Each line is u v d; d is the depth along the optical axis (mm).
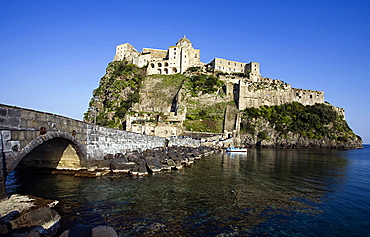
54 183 18547
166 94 112750
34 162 22406
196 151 49500
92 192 16438
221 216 12898
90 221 11328
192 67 132375
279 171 30234
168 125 77938
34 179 19797
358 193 19062
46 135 14984
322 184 22391
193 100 104125
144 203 14492
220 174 26328
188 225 11445
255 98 106250
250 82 112000
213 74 128375
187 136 77250
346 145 99250
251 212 13805
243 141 87250
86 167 21250
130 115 85500
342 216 13688
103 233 7637
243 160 43250
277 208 14727
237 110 100062
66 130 17781
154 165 25453
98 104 113438
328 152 74188
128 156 26562
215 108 101875
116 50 160125
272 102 110125
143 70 130875
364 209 14984
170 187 18844
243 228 11477
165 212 13086
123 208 13453
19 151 12531
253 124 93188
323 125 104875
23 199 12203
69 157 21250
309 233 11328
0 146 11219
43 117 14766
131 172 22750
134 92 111438
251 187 20188
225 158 46531
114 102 104750
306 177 26109
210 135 82938
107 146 24844
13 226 8906
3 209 10297
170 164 28156
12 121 12109
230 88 109062
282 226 11961
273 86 113062
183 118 91312
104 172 21953
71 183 18688
